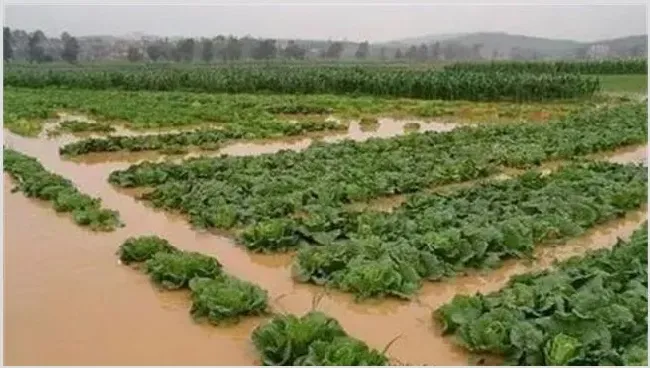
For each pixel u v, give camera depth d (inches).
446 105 1411.2
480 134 893.8
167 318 342.6
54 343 314.5
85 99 1427.2
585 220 488.4
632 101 1520.7
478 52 6250.0
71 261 419.5
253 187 557.3
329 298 366.0
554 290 328.8
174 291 372.8
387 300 362.9
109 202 567.8
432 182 614.9
